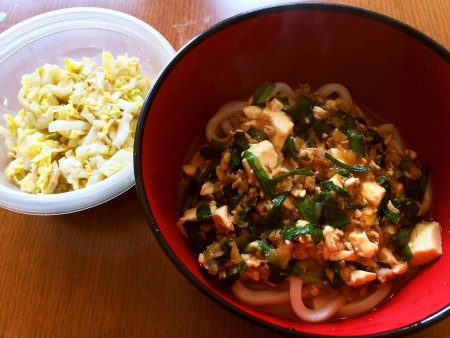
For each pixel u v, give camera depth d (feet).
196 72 0.67
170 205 0.66
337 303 0.61
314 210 0.62
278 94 0.77
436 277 0.59
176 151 0.71
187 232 0.65
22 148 0.82
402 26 0.64
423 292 0.58
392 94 0.75
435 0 0.91
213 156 0.72
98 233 0.73
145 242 0.72
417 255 0.62
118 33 0.92
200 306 0.66
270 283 0.63
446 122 0.67
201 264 0.60
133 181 0.72
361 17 0.65
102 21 0.91
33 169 0.80
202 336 0.64
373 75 0.75
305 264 0.62
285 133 0.66
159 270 0.69
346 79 0.78
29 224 0.74
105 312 0.66
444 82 0.64
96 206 0.75
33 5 0.98
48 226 0.74
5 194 0.71
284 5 0.65
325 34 0.70
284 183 0.63
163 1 0.96
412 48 0.66
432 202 0.69
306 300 0.63
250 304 0.62
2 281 0.69
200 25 0.93
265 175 0.62
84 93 0.86
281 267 0.60
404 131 0.77
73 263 0.70
